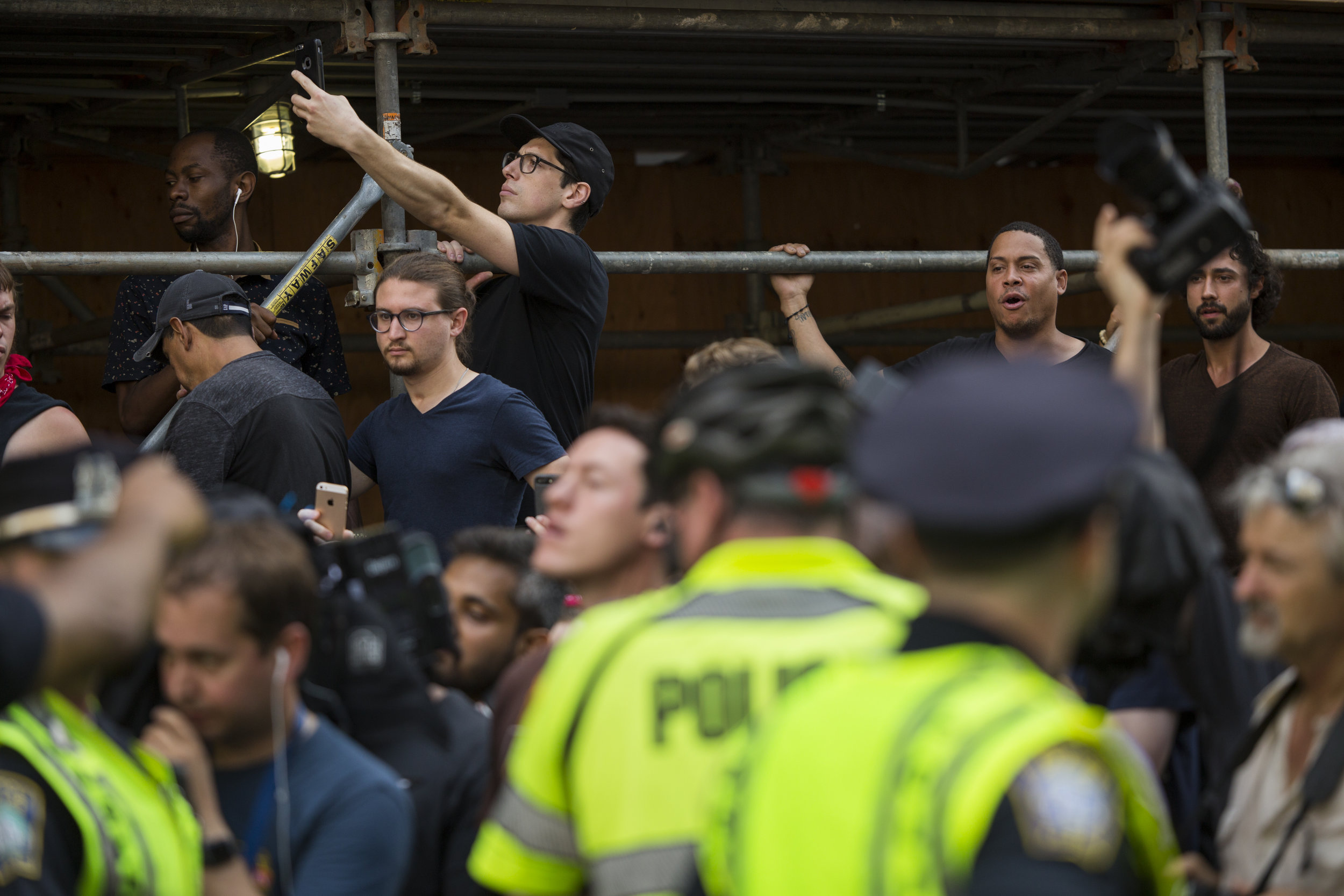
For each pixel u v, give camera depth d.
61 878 2.74
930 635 2.18
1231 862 3.55
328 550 4.18
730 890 2.21
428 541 4.38
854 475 2.26
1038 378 2.21
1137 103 11.54
